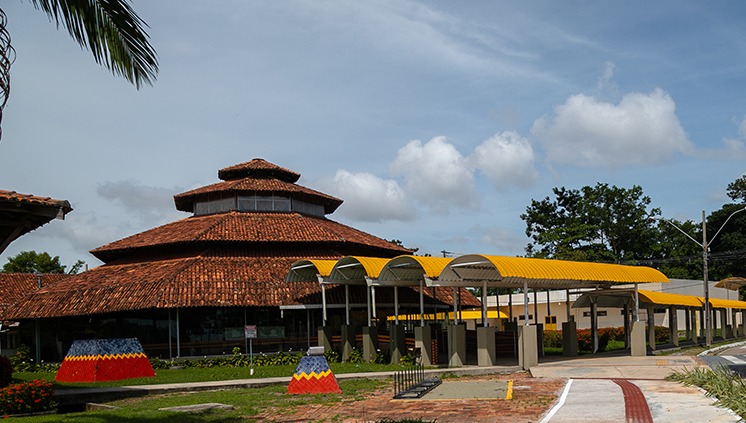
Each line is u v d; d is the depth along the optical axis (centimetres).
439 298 3919
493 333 2603
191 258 3559
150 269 3566
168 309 3219
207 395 1988
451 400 1702
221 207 4162
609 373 2205
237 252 3675
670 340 4038
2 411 1609
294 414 1573
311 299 3322
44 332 3600
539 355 3141
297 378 1981
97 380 2438
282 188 4153
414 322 4000
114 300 3250
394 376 2159
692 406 1379
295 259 3681
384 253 4175
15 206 1484
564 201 8181
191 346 3241
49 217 1558
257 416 1555
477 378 2303
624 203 7944
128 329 3316
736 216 8256
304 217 4134
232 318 3338
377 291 3503
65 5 1162
